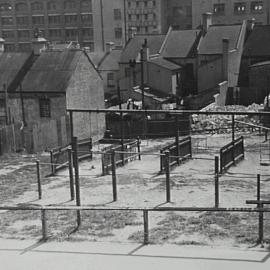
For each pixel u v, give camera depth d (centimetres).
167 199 1909
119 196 2030
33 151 3431
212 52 6406
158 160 3123
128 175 2592
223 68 6356
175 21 9894
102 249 1134
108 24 10181
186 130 4419
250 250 1107
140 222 1467
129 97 6172
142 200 1952
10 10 10806
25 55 4584
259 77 6028
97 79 4544
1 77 4403
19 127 3544
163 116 5094
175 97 6047
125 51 6900
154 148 3634
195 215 1568
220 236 1264
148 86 6462
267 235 1275
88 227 1411
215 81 6419
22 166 2898
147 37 7119
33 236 1302
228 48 6306
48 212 1647
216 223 1440
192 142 3925
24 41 10875
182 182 2331
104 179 2467
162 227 1395
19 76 4372
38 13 10631
